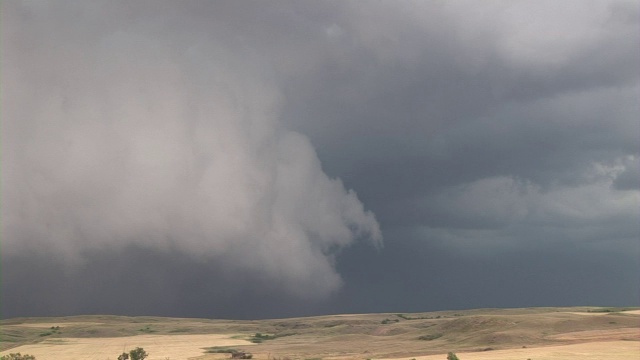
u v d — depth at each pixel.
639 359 114.81
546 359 116.88
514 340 167.75
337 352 171.00
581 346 145.75
